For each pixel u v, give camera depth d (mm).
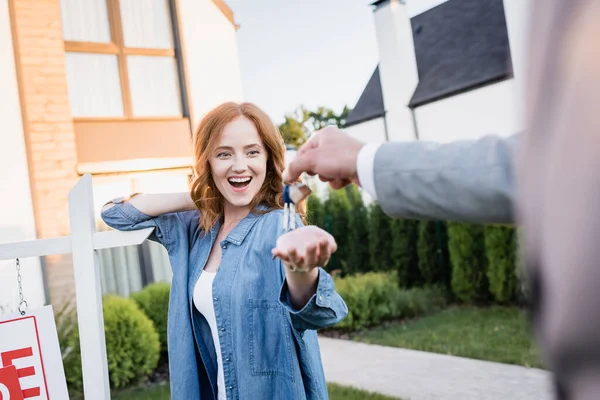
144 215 1890
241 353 1638
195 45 8094
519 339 6117
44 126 6746
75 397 5273
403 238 9133
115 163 7199
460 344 6262
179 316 1794
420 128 15781
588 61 194
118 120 7469
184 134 7906
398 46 16172
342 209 10102
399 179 602
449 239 8445
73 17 7422
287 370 1595
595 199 189
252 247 1716
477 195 537
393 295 8117
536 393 4504
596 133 190
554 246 204
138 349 6008
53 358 1875
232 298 1672
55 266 6562
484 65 14148
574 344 195
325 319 1334
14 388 1821
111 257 7664
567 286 196
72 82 7309
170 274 8086
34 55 6766
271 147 1854
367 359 6133
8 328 1850
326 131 771
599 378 191
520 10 243
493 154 538
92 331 1888
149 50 7844
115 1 7695
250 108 1846
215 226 1871
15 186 6508
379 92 17922
